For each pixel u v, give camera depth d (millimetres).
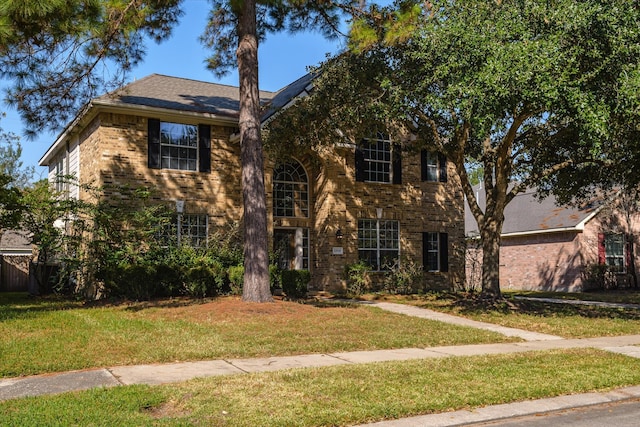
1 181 17203
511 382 7309
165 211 17250
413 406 6117
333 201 20000
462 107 11484
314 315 12617
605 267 24312
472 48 11555
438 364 8312
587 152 15273
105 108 16656
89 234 16953
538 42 10953
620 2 11070
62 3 10742
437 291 21391
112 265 15375
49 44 12461
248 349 9312
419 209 22062
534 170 16297
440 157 22594
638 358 9234
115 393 6277
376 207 21047
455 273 22641
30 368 7684
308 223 20703
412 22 12984
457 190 23078
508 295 22188
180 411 5801
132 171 17156
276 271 18031
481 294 16516
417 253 21844
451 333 11547
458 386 7023
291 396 6371
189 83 22516
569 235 24750
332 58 15453
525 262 26938
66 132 19375
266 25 15773
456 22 11977
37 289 18922
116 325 10945
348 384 6957
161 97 19125
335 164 20141
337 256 19891
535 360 8828
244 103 13672
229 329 10797
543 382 7363
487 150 16594
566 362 8711
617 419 6121
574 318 14375
